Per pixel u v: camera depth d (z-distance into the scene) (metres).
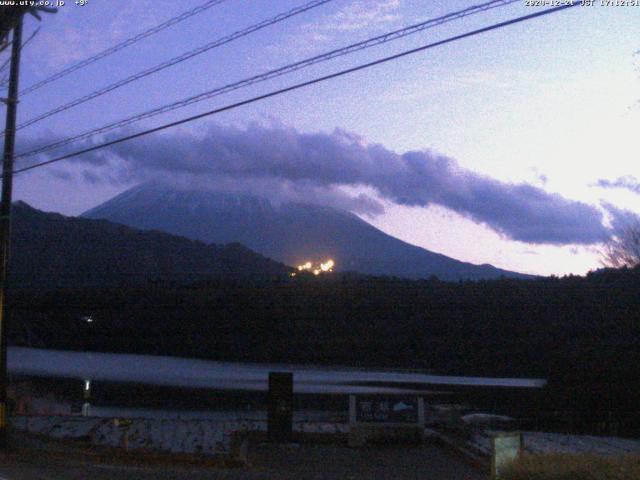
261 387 44.66
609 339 36.47
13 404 33.22
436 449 26.03
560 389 33.31
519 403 35.41
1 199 22.33
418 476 19.91
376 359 50.12
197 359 55.16
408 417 26.97
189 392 43.00
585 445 23.42
